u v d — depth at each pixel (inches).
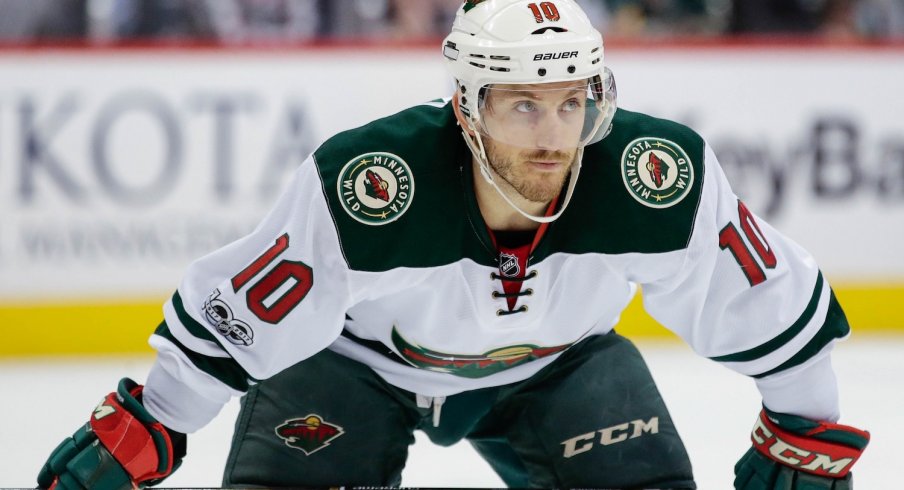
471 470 434.0
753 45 679.1
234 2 722.8
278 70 647.8
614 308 301.0
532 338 288.5
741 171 685.3
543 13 253.4
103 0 707.4
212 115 642.2
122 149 636.7
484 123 254.4
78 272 639.1
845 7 758.5
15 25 697.6
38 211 633.0
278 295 265.0
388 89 661.3
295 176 269.4
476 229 267.0
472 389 310.5
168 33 716.0
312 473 297.7
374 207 261.7
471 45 254.5
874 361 633.0
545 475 308.0
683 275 272.5
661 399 306.8
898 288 701.9
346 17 733.3
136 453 271.3
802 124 686.5
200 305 267.9
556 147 250.8
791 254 283.0
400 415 312.5
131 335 645.3
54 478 277.3
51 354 641.0
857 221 695.7
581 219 268.7
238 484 296.5
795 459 292.2
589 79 257.0
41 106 629.0
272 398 302.2
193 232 645.9
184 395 273.9
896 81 691.4
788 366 284.0
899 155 697.0
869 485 416.8
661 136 272.7
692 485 295.7
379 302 280.7
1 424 507.8
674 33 775.1
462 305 275.3
